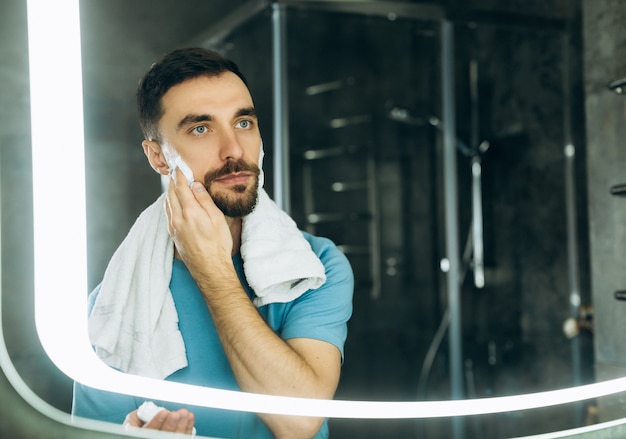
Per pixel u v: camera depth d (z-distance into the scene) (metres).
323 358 1.20
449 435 2.62
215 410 1.16
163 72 1.21
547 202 3.68
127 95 3.11
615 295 1.94
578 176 3.31
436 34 3.48
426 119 4.10
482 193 4.05
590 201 2.28
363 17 3.32
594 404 2.36
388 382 3.61
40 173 0.77
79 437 0.84
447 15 3.25
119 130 3.07
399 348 4.11
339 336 1.23
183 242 1.16
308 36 4.15
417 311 4.30
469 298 4.10
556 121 3.60
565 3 3.35
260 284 1.19
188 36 3.28
